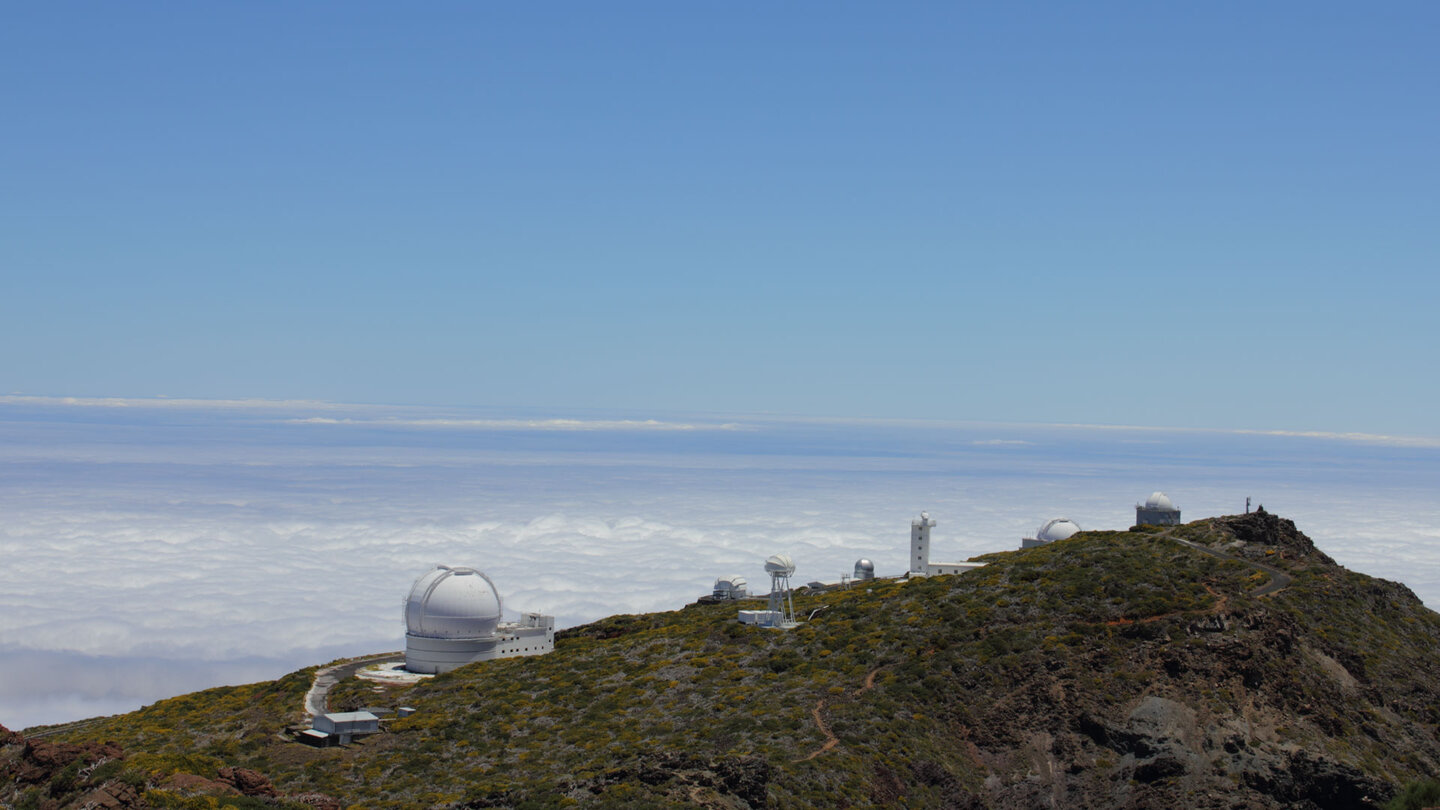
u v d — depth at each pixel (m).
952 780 74.38
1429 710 86.06
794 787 68.19
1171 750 75.81
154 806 54.47
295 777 74.62
